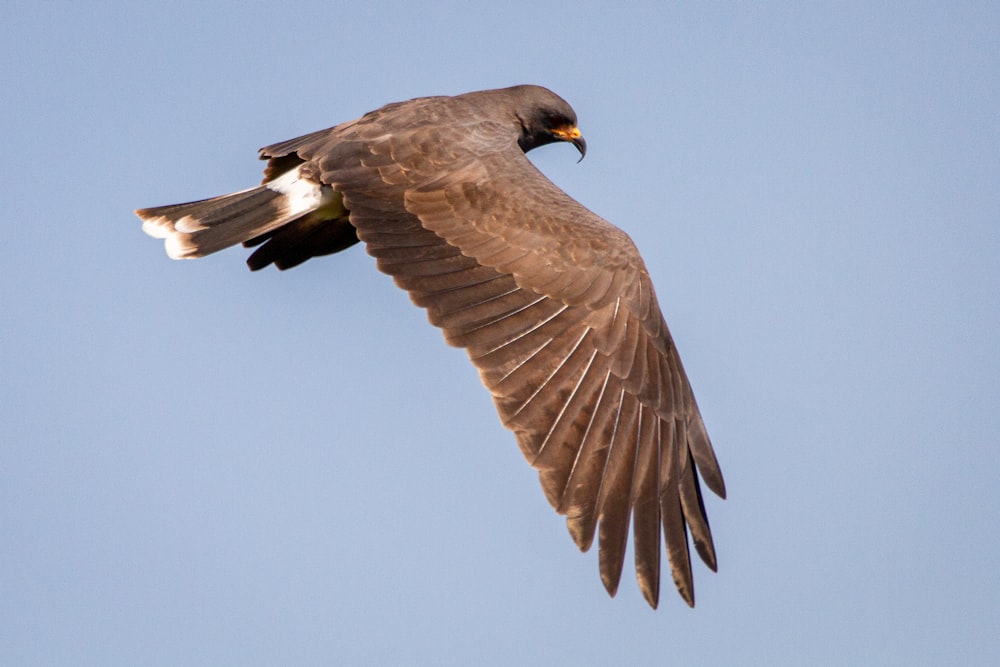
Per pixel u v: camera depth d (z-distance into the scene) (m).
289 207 12.57
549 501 10.18
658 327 11.37
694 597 10.45
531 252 11.46
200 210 12.77
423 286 11.24
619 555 10.17
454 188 12.00
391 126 12.74
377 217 11.90
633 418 10.78
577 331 11.08
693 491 10.88
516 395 10.60
